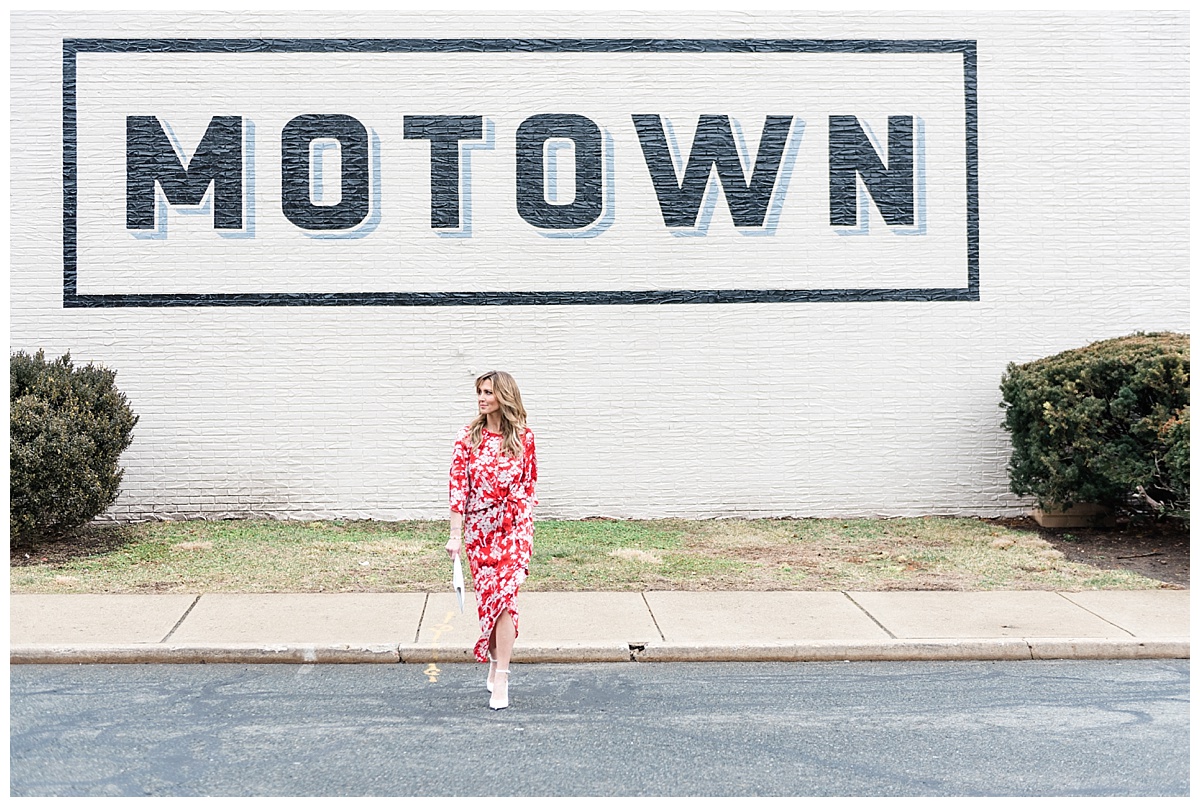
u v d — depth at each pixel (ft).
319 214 40.42
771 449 40.91
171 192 40.14
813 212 40.96
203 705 21.07
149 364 40.04
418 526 39.58
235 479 40.19
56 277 39.81
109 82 40.01
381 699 21.56
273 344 40.27
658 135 40.81
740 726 19.99
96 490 34.88
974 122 41.04
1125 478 34.68
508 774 17.60
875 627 26.21
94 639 24.66
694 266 40.81
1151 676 23.25
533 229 40.65
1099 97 41.06
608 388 40.70
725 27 40.93
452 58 40.60
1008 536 37.55
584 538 37.11
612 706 21.18
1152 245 41.04
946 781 17.37
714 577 31.68
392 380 40.47
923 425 41.06
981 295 41.04
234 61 40.24
